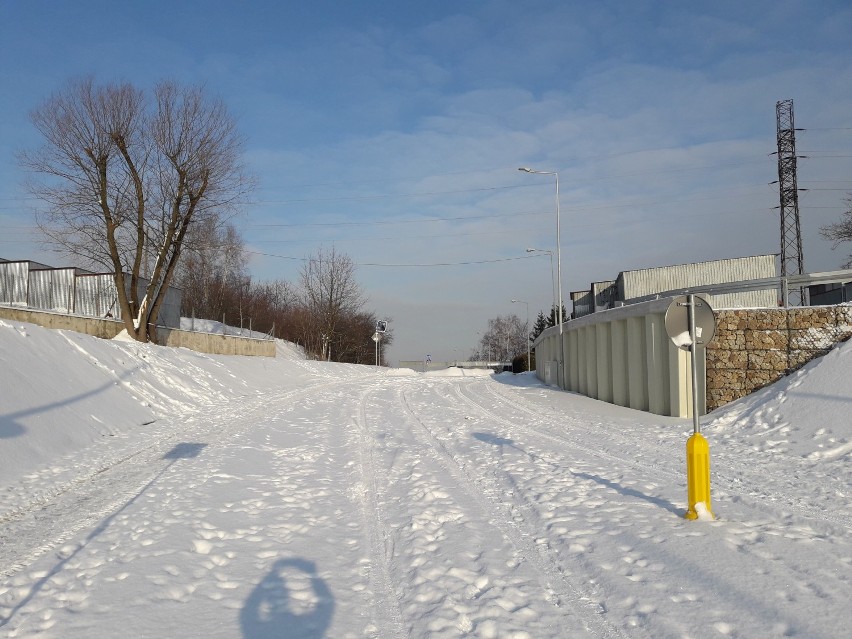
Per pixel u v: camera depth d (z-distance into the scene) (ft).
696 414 24.81
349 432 52.29
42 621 16.60
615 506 26.91
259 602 18.11
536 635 15.58
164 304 109.50
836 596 16.58
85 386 51.72
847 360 44.01
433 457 40.68
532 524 25.18
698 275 133.18
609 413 63.52
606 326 78.89
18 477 32.89
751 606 16.30
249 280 236.63
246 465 37.27
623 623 16.06
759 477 31.48
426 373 167.02
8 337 49.39
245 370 94.12
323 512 27.94
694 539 21.66
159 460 37.88
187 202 90.27
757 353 53.31
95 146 81.15
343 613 17.40
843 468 32.22
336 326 219.41
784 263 144.87
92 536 23.62
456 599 17.98
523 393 93.61
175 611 17.39
